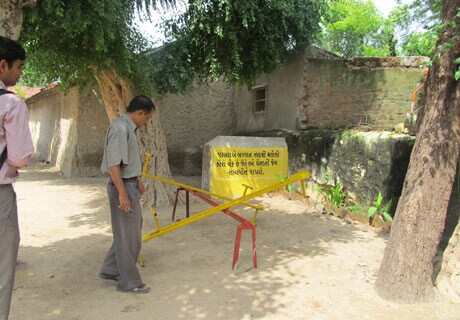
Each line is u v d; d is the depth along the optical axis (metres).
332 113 8.76
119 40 5.86
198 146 12.82
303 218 6.81
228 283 3.98
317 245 5.28
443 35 3.47
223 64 8.09
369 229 6.09
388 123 7.80
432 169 3.49
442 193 3.52
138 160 3.75
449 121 3.48
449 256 3.93
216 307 3.46
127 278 3.74
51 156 15.46
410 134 6.32
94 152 12.13
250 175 9.12
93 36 5.41
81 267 4.41
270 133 10.28
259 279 4.09
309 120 9.20
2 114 2.40
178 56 7.61
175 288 3.85
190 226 6.20
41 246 5.16
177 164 12.76
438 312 3.38
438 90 3.51
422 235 3.54
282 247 5.18
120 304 3.49
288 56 9.37
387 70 7.80
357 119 8.31
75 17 4.80
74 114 12.10
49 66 6.98
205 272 4.27
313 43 9.25
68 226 6.21
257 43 8.07
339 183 7.54
